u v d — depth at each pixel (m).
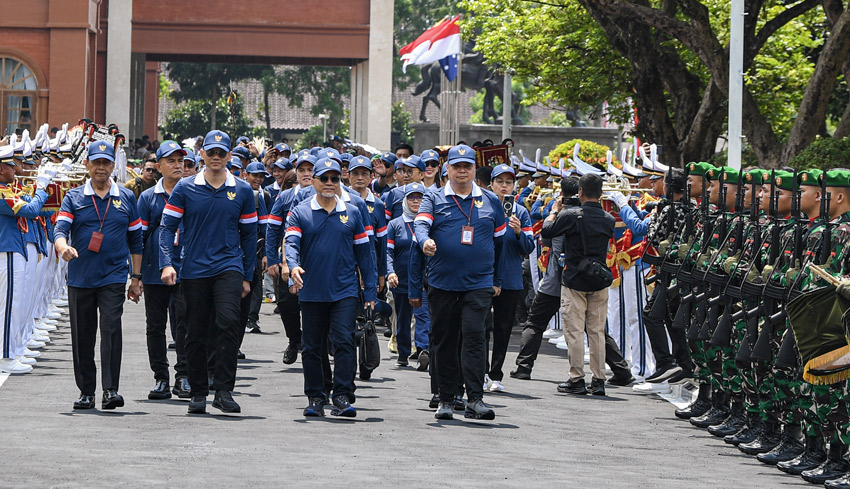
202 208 17.09
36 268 23.83
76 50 67.81
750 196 16.62
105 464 13.11
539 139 64.38
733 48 24.95
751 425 16.25
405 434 16.08
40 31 67.81
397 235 23.39
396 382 21.67
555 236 20.89
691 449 16.06
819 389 13.92
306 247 17.31
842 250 13.74
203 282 17.14
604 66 43.47
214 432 15.62
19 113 67.94
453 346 17.52
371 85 72.12
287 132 139.75
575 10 43.28
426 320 23.27
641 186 23.03
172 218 17.14
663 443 16.44
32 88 67.81
